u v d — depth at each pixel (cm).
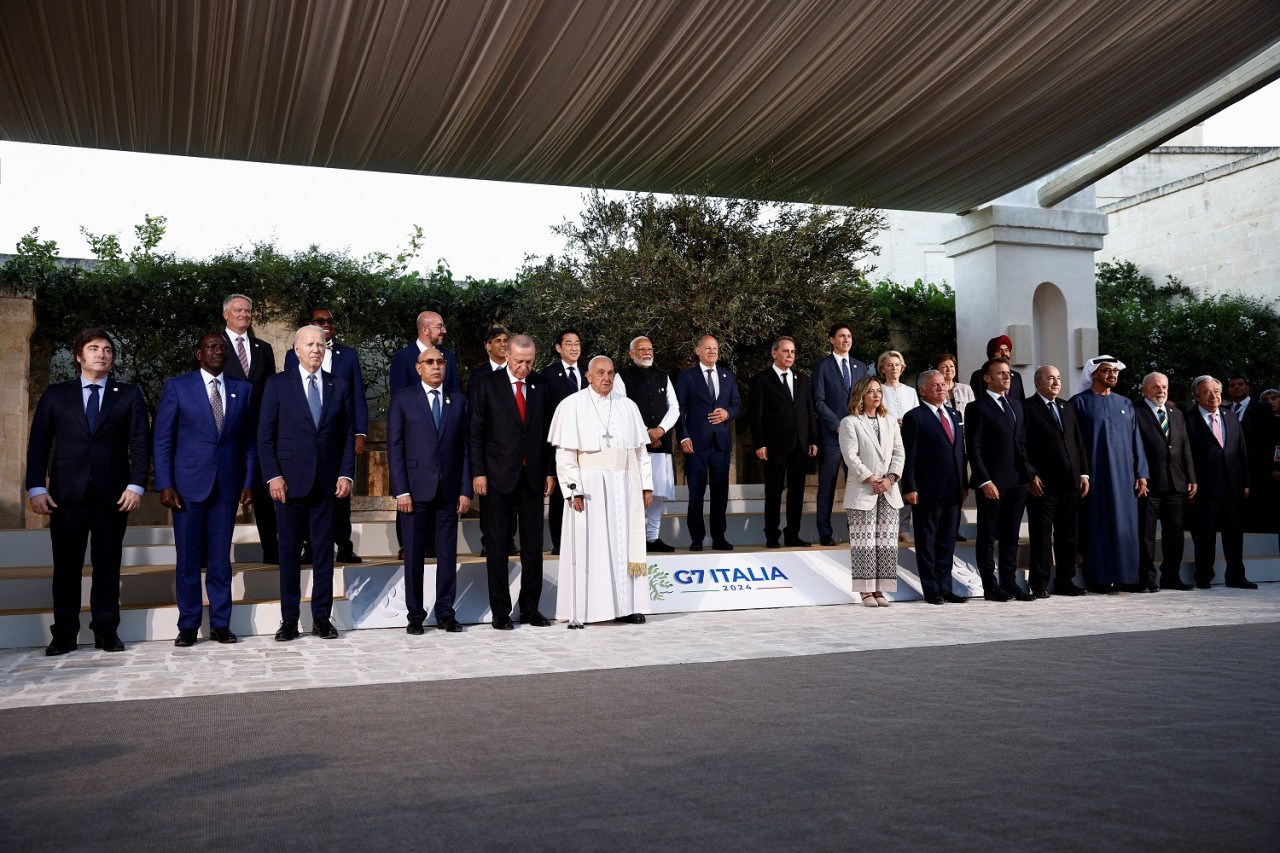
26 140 866
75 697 427
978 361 1199
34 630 603
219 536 614
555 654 539
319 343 626
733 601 764
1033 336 1198
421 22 682
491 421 668
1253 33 764
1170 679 414
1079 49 769
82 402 586
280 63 735
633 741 320
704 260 1049
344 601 673
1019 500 782
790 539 862
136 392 603
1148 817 229
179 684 458
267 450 620
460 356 1134
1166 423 845
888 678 432
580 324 1068
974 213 1193
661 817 238
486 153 934
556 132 889
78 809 255
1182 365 1479
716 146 947
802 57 763
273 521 736
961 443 786
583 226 1077
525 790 264
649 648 556
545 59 746
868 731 326
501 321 1132
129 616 623
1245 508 1049
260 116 829
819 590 791
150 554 771
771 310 1032
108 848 223
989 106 868
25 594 653
